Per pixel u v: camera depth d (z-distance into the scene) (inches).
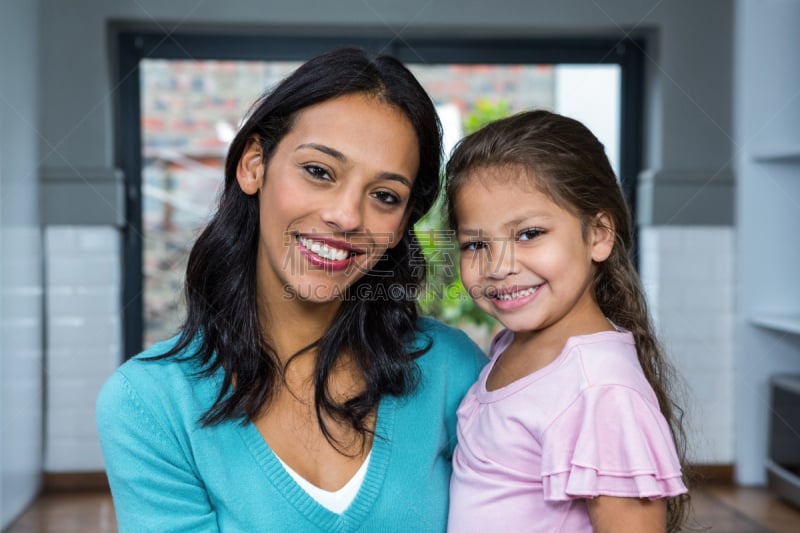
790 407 107.8
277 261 34.2
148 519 34.3
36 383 113.3
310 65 33.8
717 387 120.6
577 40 126.5
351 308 37.8
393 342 38.7
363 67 33.7
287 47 124.4
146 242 124.7
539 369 38.2
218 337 36.2
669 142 123.1
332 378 37.8
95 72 118.2
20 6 107.3
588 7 122.0
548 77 126.7
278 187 33.7
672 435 42.9
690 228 121.8
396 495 35.9
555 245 37.2
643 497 32.7
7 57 101.8
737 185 120.6
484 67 125.8
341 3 119.9
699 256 121.9
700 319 121.3
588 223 38.4
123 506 34.9
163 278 124.9
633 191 127.4
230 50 124.0
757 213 119.0
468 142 39.4
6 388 99.3
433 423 38.8
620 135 128.3
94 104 118.3
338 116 32.9
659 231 121.6
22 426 106.3
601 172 39.2
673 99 123.0
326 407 36.3
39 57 116.0
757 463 117.3
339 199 32.9
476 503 36.8
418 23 120.8
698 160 123.3
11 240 102.4
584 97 127.4
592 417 33.9
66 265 118.1
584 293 39.5
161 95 124.5
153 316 124.6
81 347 118.0
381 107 33.4
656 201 121.6
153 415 34.7
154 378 35.3
